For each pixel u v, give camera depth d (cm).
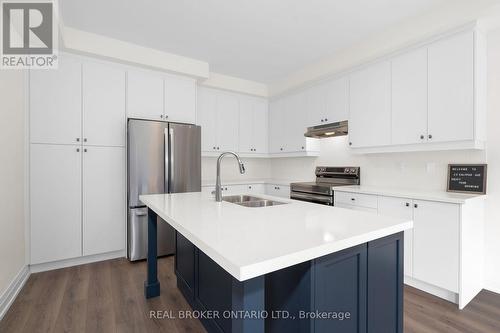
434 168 258
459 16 213
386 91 266
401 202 230
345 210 151
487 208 222
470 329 170
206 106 396
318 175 390
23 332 167
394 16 241
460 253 193
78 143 274
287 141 410
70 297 210
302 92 379
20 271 231
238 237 96
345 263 108
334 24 254
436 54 227
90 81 281
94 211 283
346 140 354
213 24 254
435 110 227
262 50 314
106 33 271
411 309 193
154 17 242
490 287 221
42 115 256
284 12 234
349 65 307
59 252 264
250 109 438
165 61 315
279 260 77
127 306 198
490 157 221
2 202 197
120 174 297
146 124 293
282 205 167
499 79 215
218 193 184
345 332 107
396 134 257
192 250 190
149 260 212
